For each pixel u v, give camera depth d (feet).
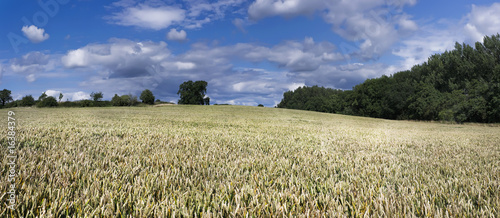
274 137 24.75
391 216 6.59
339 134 31.48
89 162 11.03
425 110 170.81
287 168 11.50
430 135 36.45
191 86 253.24
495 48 165.58
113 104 176.04
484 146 23.52
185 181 8.96
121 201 6.88
